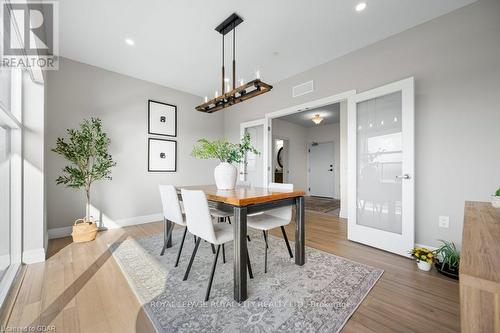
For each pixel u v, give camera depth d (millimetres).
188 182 4309
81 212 3039
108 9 2055
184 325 1219
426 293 1526
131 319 1274
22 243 1997
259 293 1524
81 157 2762
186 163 4285
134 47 2727
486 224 904
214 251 2281
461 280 496
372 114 2539
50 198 2801
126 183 3480
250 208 1554
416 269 1896
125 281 1700
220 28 2352
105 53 2861
